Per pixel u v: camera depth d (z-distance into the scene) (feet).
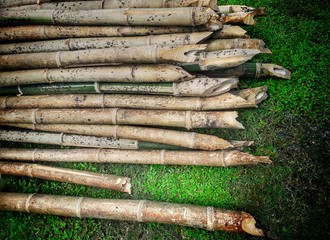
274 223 3.15
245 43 3.34
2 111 3.62
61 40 3.54
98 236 3.43
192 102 3.24
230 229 3.01
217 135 3.41
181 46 3.05
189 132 3.27
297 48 3.64
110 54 3.21
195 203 3.33
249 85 3.52
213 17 3.19
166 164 3.39
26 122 3.59
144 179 3.49
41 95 3.61
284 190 3.20
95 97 3.45
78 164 3.62
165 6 3.39
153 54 3.10
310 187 3.16
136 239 3.36
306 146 3.27
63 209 3.35
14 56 3.52
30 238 3.51
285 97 3.43
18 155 3.60
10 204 3.47
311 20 3.81
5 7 3.83
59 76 3.43
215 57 3.17
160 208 3.18
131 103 3.36
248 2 4.03
